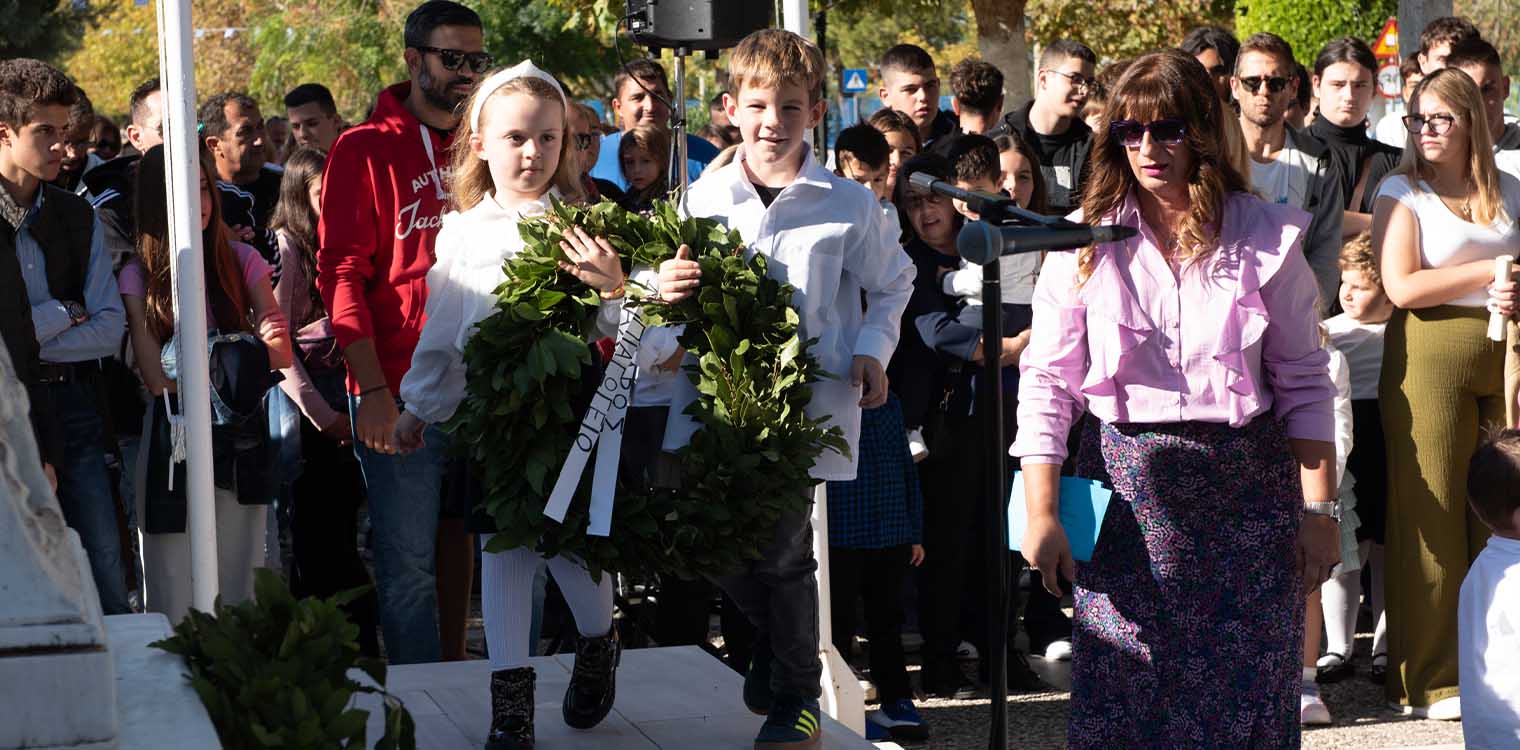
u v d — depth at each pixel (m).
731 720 4.10
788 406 3.56
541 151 3.76
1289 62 6.21
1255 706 3.27
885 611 5.17
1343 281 5.93
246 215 5.34
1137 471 3.30
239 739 2.19
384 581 4.78
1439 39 6.70
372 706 4.12
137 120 6.12
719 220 3.83
